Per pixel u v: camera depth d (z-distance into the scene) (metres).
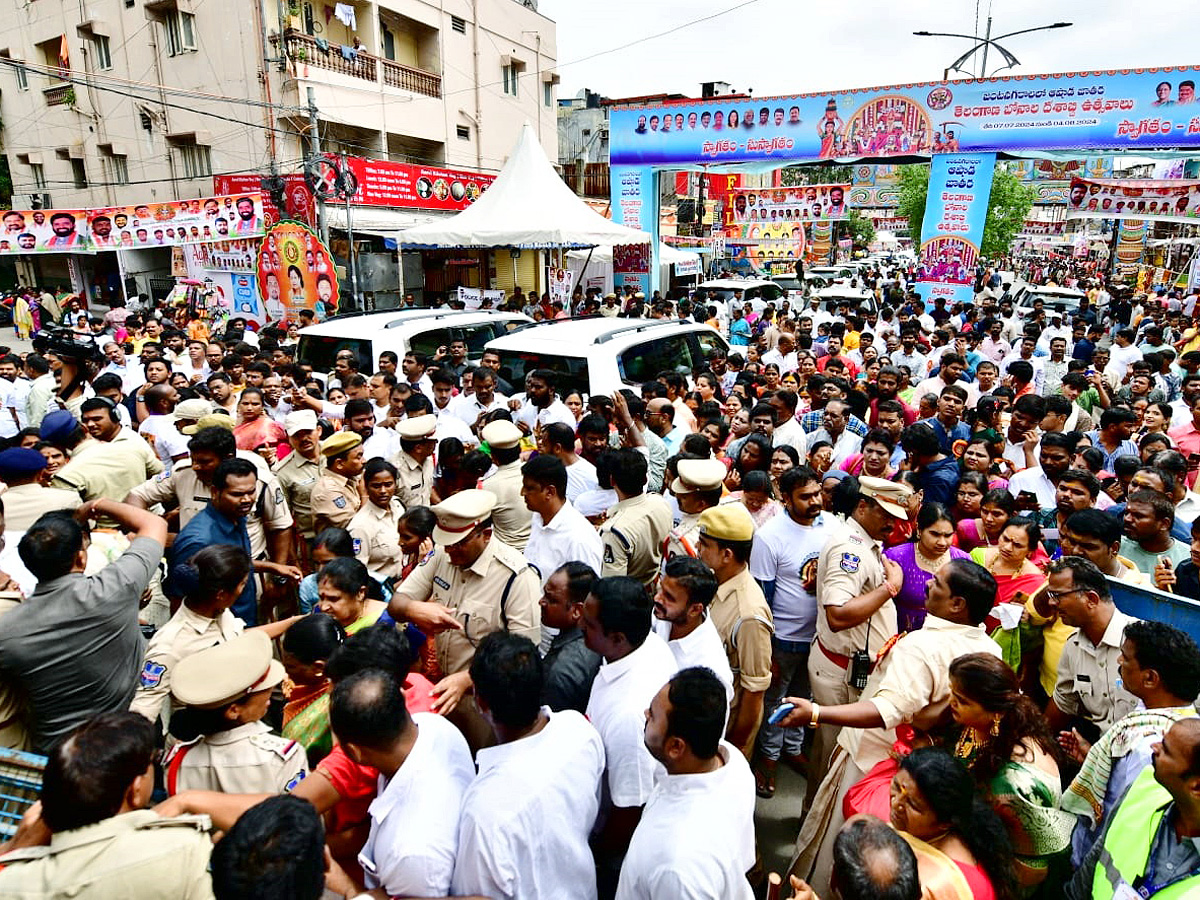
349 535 3.76
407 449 5.21
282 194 15.30
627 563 3.89
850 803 2.55
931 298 14.84
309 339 8.57
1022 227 32.31
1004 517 3.98
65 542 2.75
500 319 9.41
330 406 6.92
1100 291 21.25
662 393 5.93
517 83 25.91
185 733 2.35
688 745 1.94
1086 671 2.91
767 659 3.18
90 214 13.28
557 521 3.63
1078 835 2.43
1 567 3.52
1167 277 25.78
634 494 4.02
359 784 2.32
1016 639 3.30
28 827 1.96
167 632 2.90
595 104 38.38
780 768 4.21
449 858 2.03
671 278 22.66
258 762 2.35
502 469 4.63
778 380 7.98
